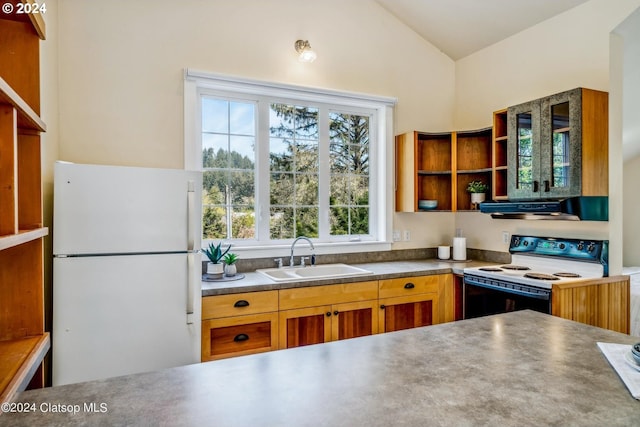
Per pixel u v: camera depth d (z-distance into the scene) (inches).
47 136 86.3
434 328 62.7
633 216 263.6
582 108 99.3
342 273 117.0
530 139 111.7
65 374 76.6
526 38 129.1
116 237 80.6
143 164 106.7
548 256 118.7
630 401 38.5
